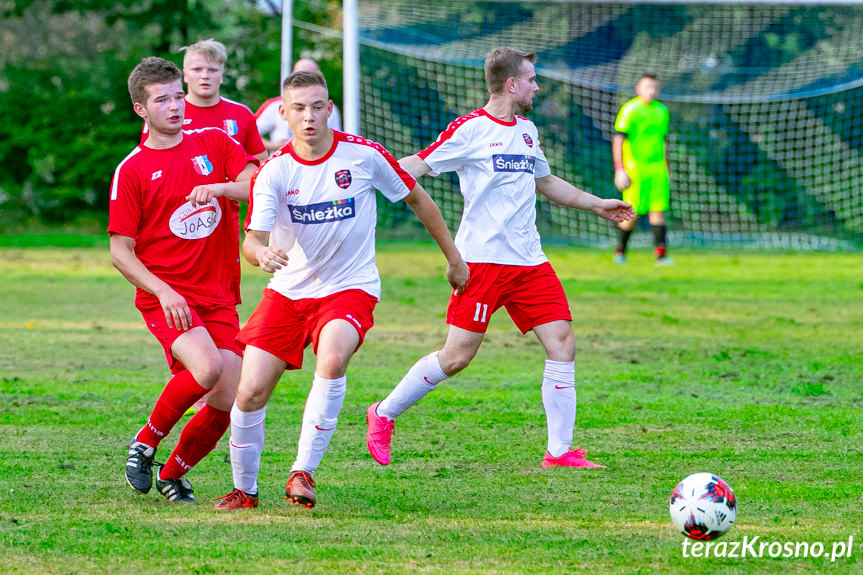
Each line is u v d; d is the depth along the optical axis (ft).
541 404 88.69
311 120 54.34
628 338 125.08
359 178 56.54
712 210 288.30
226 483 63.10
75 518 53.93
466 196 70.28
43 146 295.89
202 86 85.76
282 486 61.82
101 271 191.31
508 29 268.41
